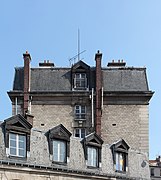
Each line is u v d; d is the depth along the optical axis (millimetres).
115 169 31375
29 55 39812
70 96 38781
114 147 31891
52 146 28172
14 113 38281
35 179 26766
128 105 38750
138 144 37969
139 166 33125
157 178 56656
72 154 29203
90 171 29609
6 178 25500
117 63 41812
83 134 38125
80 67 39906
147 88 39688
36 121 38312
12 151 26203
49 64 41875
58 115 38500
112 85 39781
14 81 39750
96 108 38281
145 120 38469
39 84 39719
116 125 38312
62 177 28047
